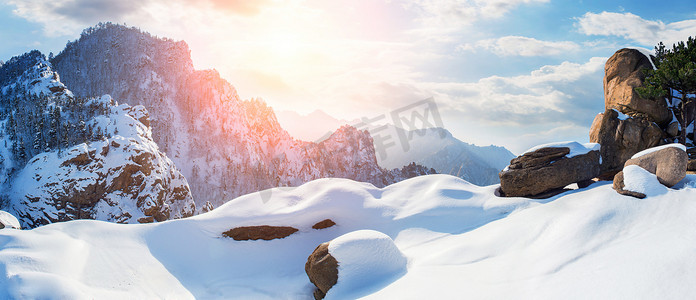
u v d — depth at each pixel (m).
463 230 18.72
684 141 21.94
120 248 17.83
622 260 11.43
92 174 92.62
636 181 16.62
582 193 18.38
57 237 16.86
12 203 88.19
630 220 14.48
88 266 15.89
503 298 10.88
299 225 21.08
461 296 11.39
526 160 21.52
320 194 22.59
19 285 12.97
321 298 15.25
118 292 14.92
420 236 19.02
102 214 91.00
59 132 118.00
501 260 13.75
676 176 16.38
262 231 20.64
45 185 88.81
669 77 21.45
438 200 21.59
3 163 106.00
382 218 21.06
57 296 12.92
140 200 98.00
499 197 21.50
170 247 19.00
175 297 15.82
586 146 21.44
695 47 21.73
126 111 142.12
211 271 18.45
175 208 117.06
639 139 21.77
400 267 15.28
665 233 12.63
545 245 14.18
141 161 100.50
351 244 15.38
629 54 25.25
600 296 9.92
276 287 17.05
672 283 9.60
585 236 13.97
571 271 11.67
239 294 16.44
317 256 15.81
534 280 11.64
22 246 15.56
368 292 13.77
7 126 122.94
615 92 25.25
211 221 20.67
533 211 17.86
